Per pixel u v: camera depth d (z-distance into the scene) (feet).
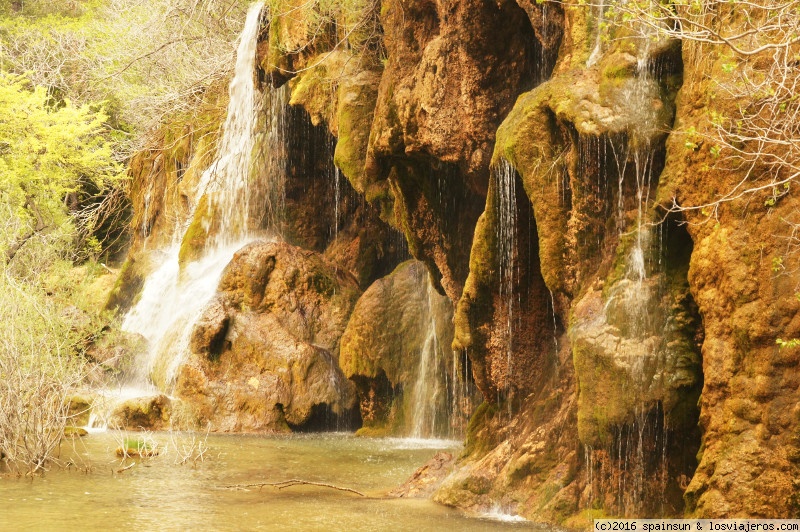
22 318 37.27
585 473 25.54
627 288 24.08
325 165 63.31
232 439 47.62
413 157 37.55
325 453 42.14
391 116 37.42
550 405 28.48
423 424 48.91
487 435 31.22
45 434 35.83
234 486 32.42
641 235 24.21
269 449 43.42
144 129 83.15
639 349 23.49
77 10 115.55
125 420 50.49
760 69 20.86
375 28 45.62
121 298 74.23
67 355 39.42
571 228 26.55
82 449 41.14
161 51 75.61
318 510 27.81
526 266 30.04
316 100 49.98
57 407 37.32
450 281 39.17
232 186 66.13
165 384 54.49
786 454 19.94
